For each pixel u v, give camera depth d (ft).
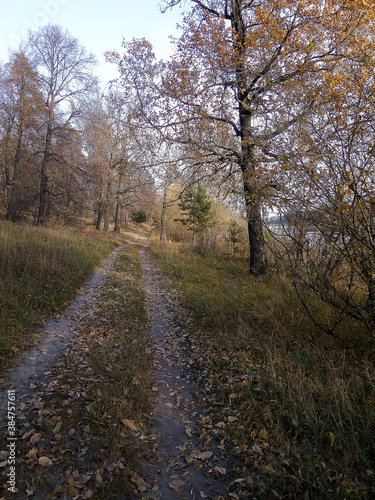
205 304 27.91
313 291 18.58
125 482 9.34
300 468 9.49
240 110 39.63
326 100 17.87
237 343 19.29
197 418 13.19
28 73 66.49
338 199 15.03
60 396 13.20
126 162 48.01
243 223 69.77
